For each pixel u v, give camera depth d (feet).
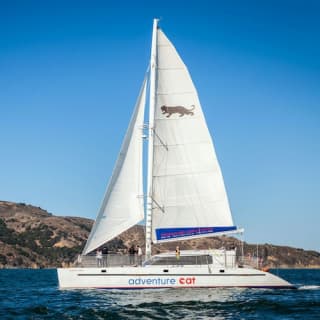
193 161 127.03
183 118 127.65
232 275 115.75
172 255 117.80
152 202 125.08
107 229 123.95
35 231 596.70
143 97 128.47
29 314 86.74
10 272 360.89
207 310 89.86
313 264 604.08
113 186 124.88
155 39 128.26
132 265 118.11
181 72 128.26
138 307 92.32
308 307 92.94
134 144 127.03
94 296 106.32
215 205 126.31
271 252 611.47
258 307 92.73
